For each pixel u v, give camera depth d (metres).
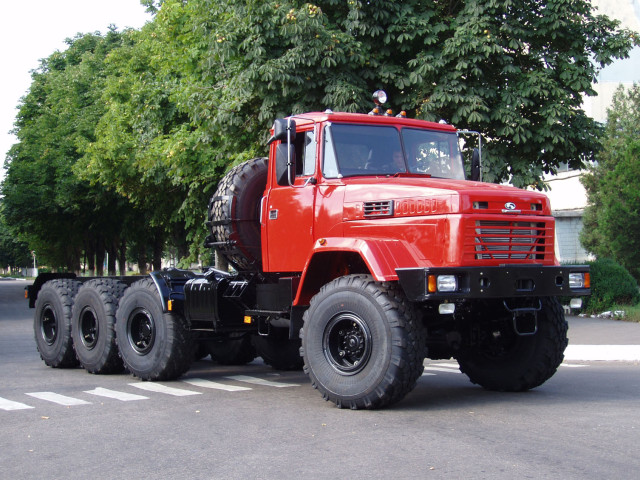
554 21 14.83
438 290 6.78
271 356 11.02
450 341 7.89
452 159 8.77
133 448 5.89
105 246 49.53
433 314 7.86
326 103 13.97
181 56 23.67
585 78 15.16
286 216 8.50
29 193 40.22
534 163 15.73
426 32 14.82
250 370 11.32
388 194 7.61
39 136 42.78
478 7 14.56
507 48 15.52
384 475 4.86
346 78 14.27
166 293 9.74
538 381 8.20
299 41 13.99
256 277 9.42
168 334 9.69
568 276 7.55
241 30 14.48
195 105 16.69
